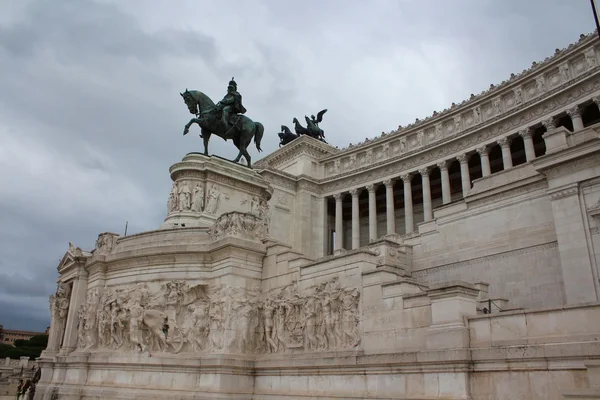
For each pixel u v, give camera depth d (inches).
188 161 1601.9
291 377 962.7
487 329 705.0
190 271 1169.4
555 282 1152.8
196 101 1748.3
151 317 1136.8
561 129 1180.5
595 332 605.6
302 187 3085.6
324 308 959.6
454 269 1370.6
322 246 3034.0
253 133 1775.3
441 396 714.2
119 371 1162.6
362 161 3068.4
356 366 852.0
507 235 1274.6
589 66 2089.1
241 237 1128.8
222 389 988.6
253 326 1090.1
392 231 2780.5
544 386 619.5
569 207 1121.4
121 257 1266.0
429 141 2753.4
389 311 860.0
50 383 1357.0
